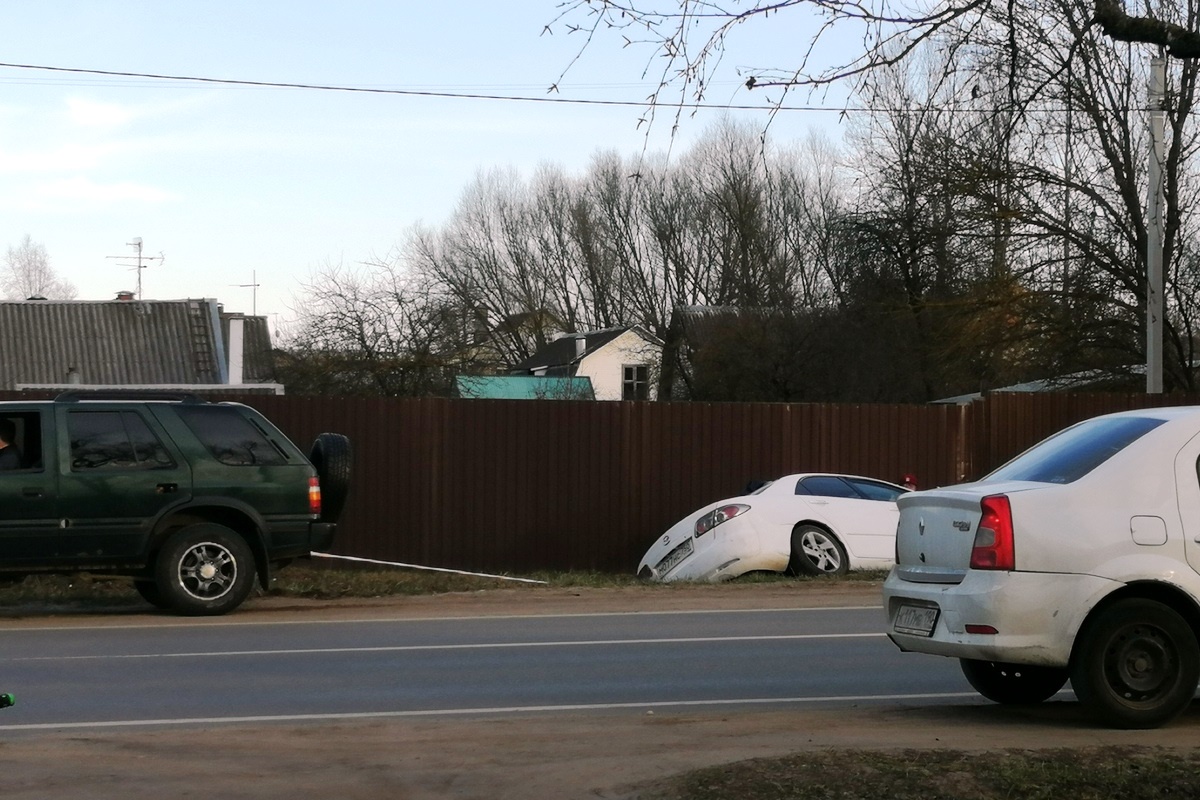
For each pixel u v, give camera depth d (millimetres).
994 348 24312
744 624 12258
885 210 21203
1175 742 6871
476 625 12258
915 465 19516
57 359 36781
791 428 19172
